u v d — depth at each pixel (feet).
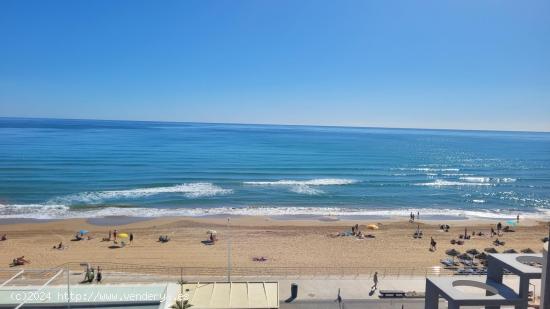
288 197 192.95
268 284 67.72
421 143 611.47
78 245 114.42
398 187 227.61
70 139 455.22
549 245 38.06
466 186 239.09
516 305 52.60
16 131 580.71
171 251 109.81
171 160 301.02
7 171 233.14
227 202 179.83
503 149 529.04
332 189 214.48
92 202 171.63
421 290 78.23
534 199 207.31
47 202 169.17
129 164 273.95
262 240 122.21
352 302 72.69
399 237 128.16
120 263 99.50
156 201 176.65
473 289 76.02
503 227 145.28
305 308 70.18
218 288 66.03
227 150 389.19
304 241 121.70
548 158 411.54
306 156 359.25
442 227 140.97
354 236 127.95
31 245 113.70
